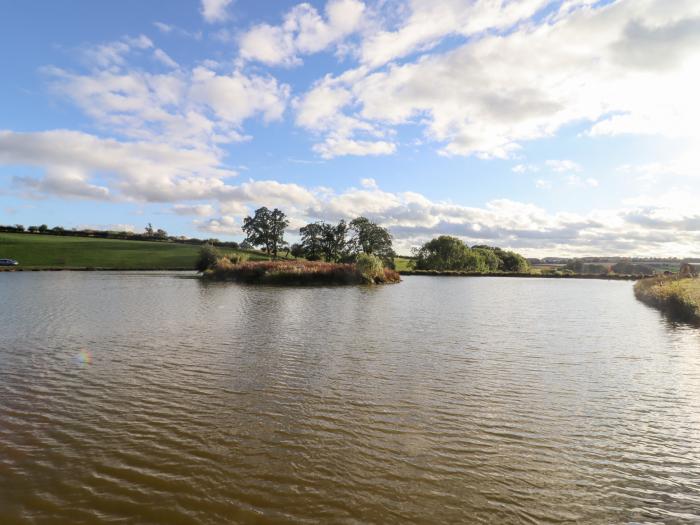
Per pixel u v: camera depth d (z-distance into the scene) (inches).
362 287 1644.9
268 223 4067.4
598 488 224.5
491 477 232.5
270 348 525.0
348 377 406.3
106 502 201.2
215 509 197.9
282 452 254.1
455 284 2050.9
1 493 206.1
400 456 252.7
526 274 3058.6
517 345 567.8
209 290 1378.0
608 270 3580.2
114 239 4805.6
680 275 1672.0
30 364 440.8
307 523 189.9
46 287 1440.7
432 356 496.4
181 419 300.4
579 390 380.2
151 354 487.2
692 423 310.3
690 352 534.6
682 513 204.4
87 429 281.6
